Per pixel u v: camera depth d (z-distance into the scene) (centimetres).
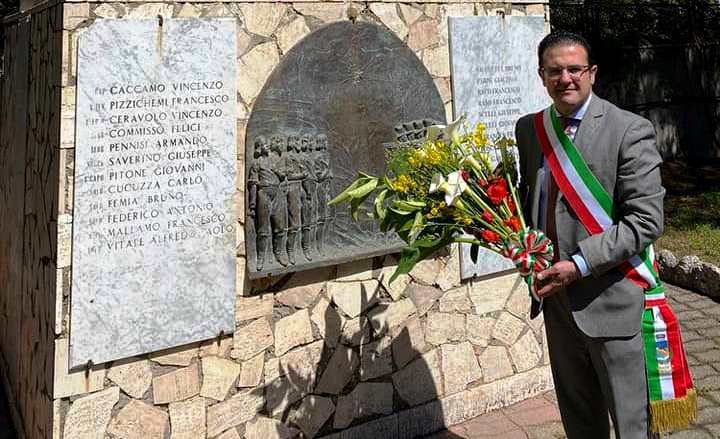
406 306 370
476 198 249
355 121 345
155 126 286
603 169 237
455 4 382
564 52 237
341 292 346
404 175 266
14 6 923
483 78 392
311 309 337
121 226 280
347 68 341
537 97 417
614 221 239
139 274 285
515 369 410
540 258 240
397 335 366
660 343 243
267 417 324
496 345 403
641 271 240
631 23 1288
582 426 279
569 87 238
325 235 337
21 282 356
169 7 288
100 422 280
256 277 312
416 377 372
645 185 228
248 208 312
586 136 241
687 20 1339
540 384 416
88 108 269
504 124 402
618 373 241
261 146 312
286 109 321
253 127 312
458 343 388
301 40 324
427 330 377
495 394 396
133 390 288
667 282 638
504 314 407
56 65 273
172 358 298
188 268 298
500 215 250
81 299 272
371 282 357
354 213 286
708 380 416
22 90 357
